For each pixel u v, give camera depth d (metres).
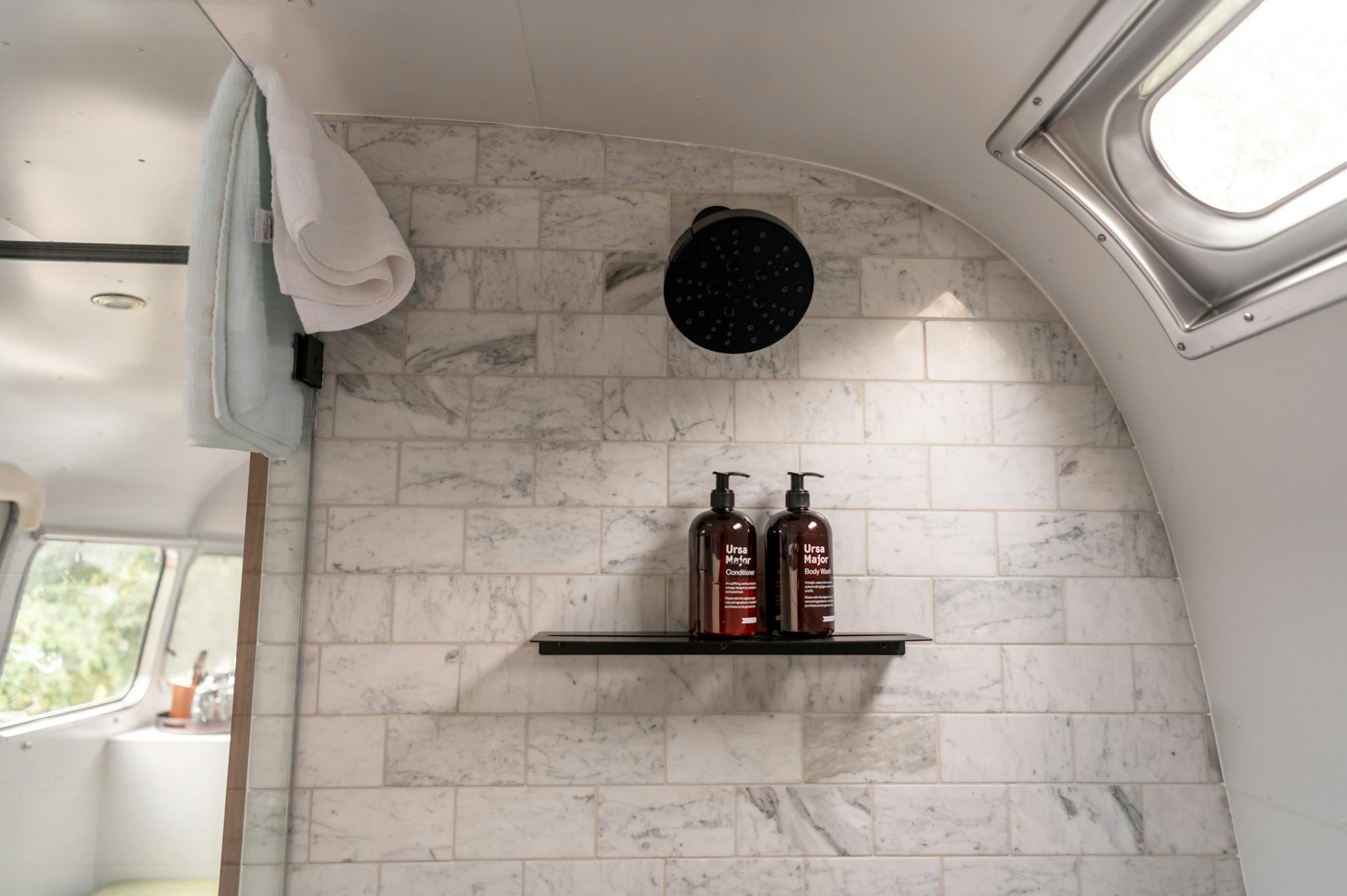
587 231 1.52
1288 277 1.14
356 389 1.46
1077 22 1.05
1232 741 1.40
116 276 0.96
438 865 1.37
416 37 1.29
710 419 1.49
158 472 1.05
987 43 1.14
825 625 1.32
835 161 1.54
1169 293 1.28
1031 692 1.45
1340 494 1.14
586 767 1.40
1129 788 1.43
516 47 1.30
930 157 1.43
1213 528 1.38
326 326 1.24
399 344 1.48
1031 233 1.44
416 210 1.51
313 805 1.37
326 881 1.35
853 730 1.43
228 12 1.23
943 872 1.40
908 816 1.41
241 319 1.13
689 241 1.15
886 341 1.52
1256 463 1.27
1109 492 1.51
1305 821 1.26
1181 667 1.46
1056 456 1.51
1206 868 1.41
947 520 1.49
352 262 1.22
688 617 1.43
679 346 1.50
